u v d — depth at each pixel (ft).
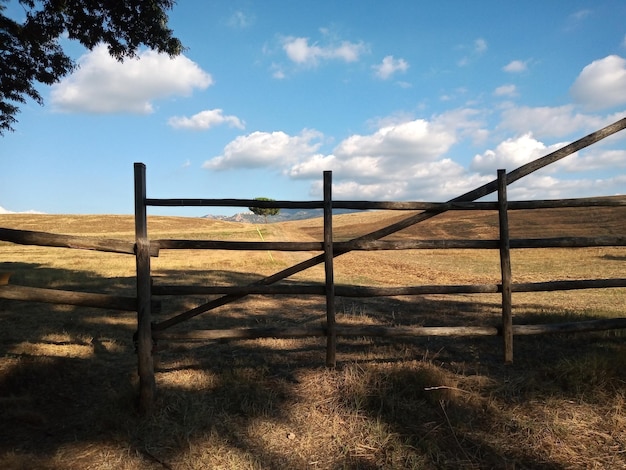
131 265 62.59
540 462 10.18
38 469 9.60
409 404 12.18
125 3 25.62
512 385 13.19
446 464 10.03
